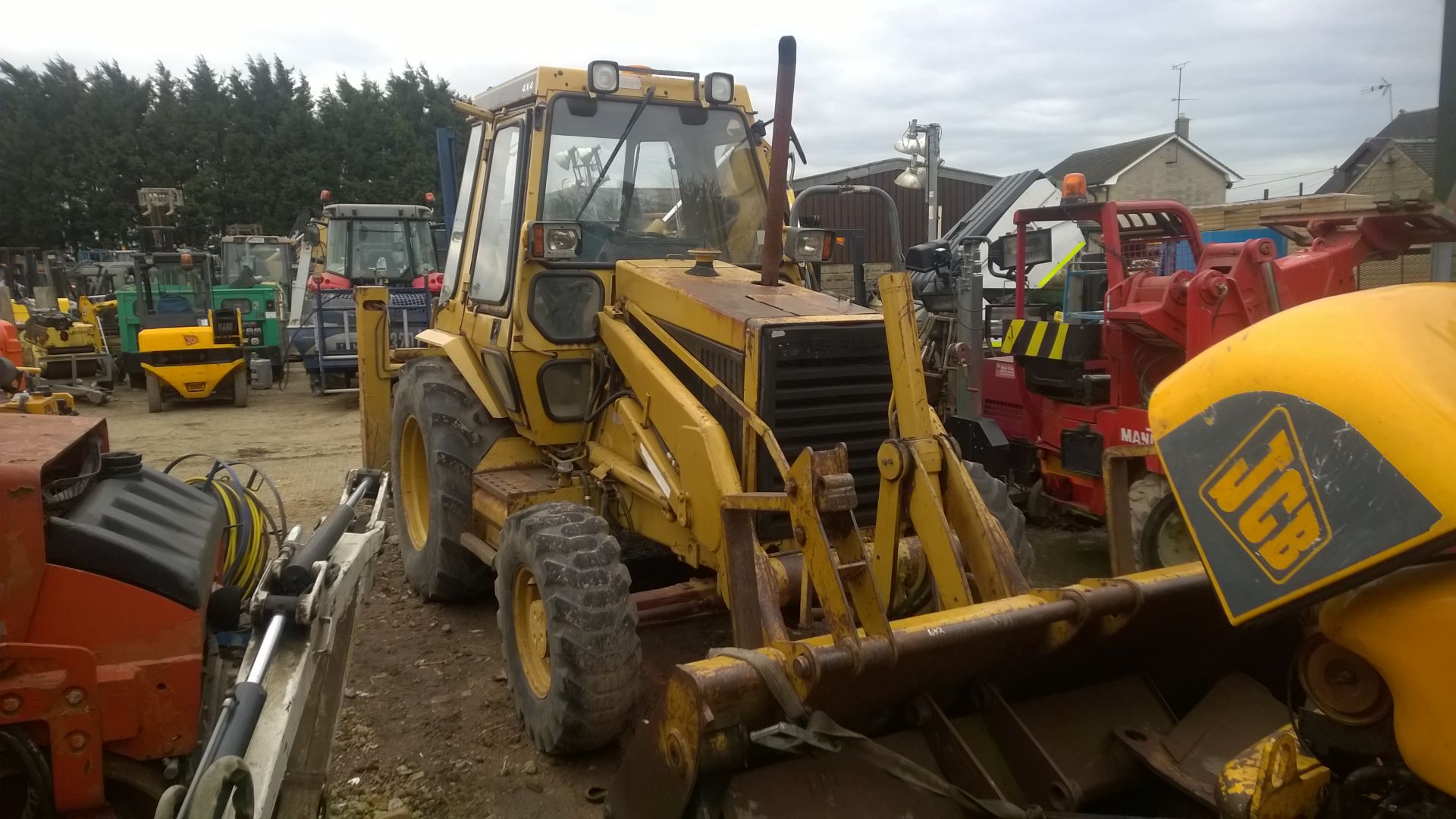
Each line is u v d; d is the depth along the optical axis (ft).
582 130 14.46
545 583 10.89
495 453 15.57
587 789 11.10
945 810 7.65
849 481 8.28
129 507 8.58
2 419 9.23
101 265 74.59
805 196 21.24
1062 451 20.38
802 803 7.26
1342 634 5.13
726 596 10.63
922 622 7.79
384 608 16.85
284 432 36.42
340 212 46.65
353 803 10.78
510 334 13.94
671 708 7.27
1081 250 34.42
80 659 6.93
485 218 16.11
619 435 13.17
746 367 11.05
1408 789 5.28
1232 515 5.26
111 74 142.20
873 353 11.55
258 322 48.85
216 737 7.09
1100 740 8.43
